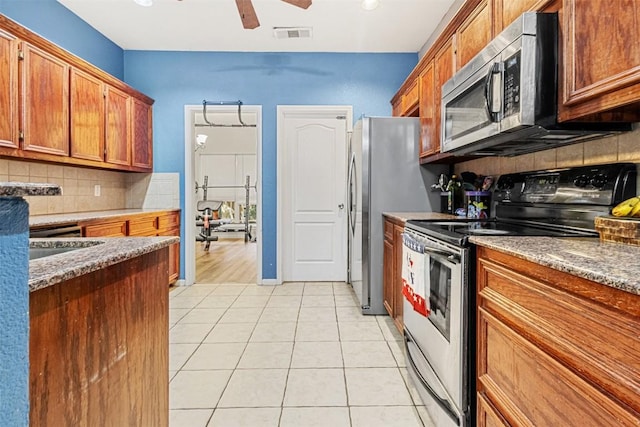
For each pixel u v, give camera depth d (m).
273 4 3.01
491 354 1.19
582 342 0.76
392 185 3.04
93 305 0.83
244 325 2.77
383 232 3.02
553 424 0.85
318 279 4.14
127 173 3.97
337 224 4.13
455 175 2.86
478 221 2.12
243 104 3.96
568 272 0.78
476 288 1.30
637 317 0.63
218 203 8.32
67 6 3.04
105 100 3.16
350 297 3.50
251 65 3.96
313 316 2.97
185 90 3.95
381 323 2.82
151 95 3.94
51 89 2.53
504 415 1.09
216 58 3.95
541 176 1.84
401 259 2.41
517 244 1.11
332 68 3.96
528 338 0.96
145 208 3.94
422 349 1.73
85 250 0.95
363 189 3.03
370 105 3.98
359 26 3.38
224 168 8.95
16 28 2.22
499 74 1.53
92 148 2.99
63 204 3.08
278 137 3.98
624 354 0.65
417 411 1.67
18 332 0.55
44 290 0.68
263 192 4.00
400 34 3.54
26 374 0.56
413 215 2.64
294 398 1.78
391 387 1.88
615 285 0.65
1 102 2.13
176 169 3.98
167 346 1.25
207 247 6.59
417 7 3.05
